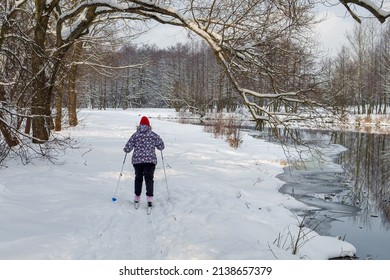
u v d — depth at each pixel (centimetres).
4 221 482
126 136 1795
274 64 864
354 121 3900
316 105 783
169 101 7238
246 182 1014
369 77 4809
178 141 1739
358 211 844
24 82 857
